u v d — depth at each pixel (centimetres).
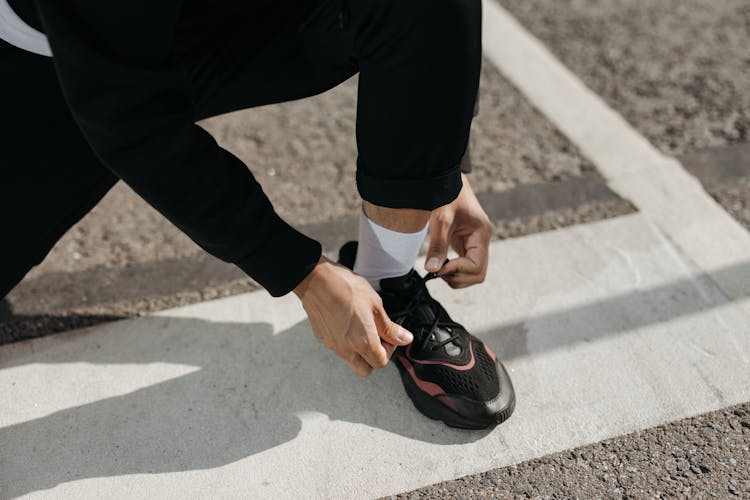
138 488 141
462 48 112
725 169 211
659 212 198
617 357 162
